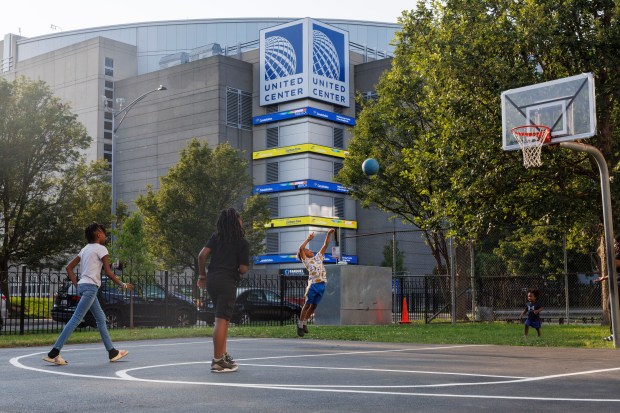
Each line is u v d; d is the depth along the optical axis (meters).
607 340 12.54
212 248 7.89
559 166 18.39
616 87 17.78
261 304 24.06
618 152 19.31
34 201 36.97
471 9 19.41
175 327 21.50
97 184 39.00
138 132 70.94
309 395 5.96
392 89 29.02
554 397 5.79
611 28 17.44
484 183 18.27
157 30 92.44
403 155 28.97
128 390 6.33
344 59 67.38
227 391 6.21
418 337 14.34
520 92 15.74
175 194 43.91
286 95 65.25
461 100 19.00
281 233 64.50
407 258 65.12
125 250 36.88
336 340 14.09
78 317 9.13
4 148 35.09
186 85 67.75
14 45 99.62
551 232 37.16
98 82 72.88
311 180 63.12
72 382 7.00
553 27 17.66
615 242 12.61
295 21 65.06
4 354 11.34
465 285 25.31
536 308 15.11
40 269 37.16
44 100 37.56
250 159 67.06
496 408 5.25
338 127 66.81
